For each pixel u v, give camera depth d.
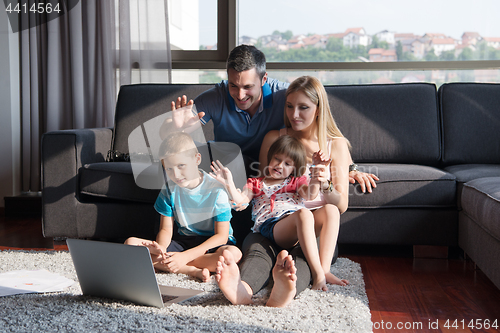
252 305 1.26
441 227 1.87
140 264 1.18
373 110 2.33
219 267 1.21
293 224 1.45
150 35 2.89
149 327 1.05
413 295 1.45
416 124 2.30
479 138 2.29
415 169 1.92
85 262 1.27
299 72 3.06
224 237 1.56
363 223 1.89
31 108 2.90
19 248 2.10
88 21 2.87
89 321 1.10
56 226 2.00
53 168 1.97
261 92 1.83
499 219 1.33
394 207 1.89
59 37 2.89
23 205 2.97
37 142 2.93
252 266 1.37
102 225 1.98
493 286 1.55
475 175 1.85
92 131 2.16
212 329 1.05
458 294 1.46
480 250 1.57
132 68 2.93
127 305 1.23
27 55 2.91
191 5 3.11
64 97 2.93
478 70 2.89
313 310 1.21
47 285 1.41
